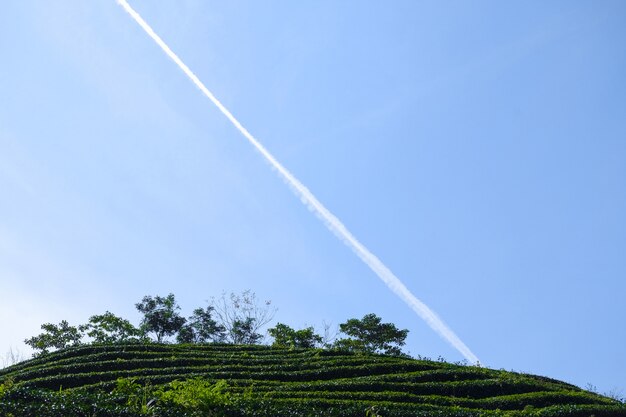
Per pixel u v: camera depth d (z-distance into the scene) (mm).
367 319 49906
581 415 24969
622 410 25531
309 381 31656
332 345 48969
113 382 29359
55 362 34500
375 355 37906
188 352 37719
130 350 37438
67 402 20156
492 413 24875
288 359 36062
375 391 29562
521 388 30234
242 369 33250
